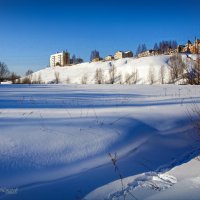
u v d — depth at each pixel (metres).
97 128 5.97
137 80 86.19
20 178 4.02
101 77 83.62
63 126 5.90
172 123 7.61
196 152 6.08
